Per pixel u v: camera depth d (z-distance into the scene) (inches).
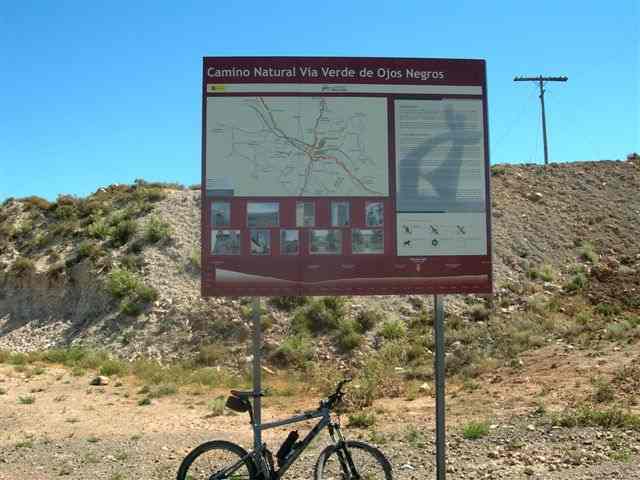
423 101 271.3
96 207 1301.7
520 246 1103.0
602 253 1088.8
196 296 972.6
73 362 824.3
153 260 1080.2
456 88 272.2
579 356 647.1
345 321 864.3
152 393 620.1
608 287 964.0
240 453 242.4
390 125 270.2
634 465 307.4
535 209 1234.6
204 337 872.3
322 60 269.6
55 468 340.2
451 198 270.7
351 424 459.5
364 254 267.3
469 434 385.7
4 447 396.2
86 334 951.6
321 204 267.3
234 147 265.9
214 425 478.6
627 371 546.9
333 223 267.1
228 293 263.1
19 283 1125.7
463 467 318.0
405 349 786.2
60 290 1080.2
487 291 269.0
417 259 268.2
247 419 503.2
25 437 429.7
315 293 265.3
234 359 811.4
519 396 522.9
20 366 788.0
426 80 271.7
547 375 593.9
